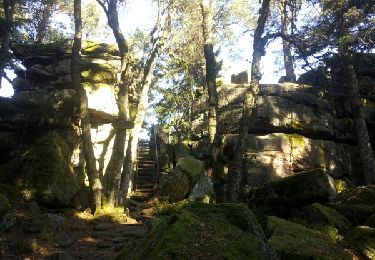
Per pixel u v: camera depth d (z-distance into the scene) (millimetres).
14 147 15023
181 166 16531
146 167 22703
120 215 12680
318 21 17328
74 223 11320
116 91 16594
